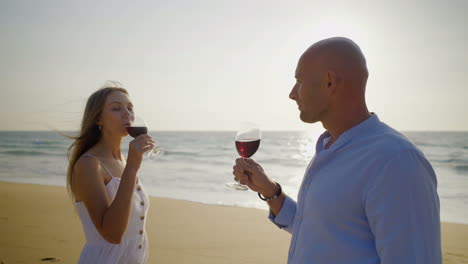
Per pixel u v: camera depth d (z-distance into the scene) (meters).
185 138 68.69
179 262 5.21
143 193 2.52
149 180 16.48
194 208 9.23
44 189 12.39
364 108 1.63
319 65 1.61
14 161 27.75
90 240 2.33
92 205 2.18
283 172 20.84
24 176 18.72
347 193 1.44
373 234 1.37
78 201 2.36
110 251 2.31
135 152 2.19
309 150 40.19
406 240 1.25
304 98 1.66
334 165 1.54
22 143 52.66
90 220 2.33
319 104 1.64
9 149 41.31
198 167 22.67
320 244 1.51
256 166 2.21
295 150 40.38
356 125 1.58
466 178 16.95
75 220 7.57
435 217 1.29
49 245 5.75
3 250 5.46
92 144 2.50
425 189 1.28
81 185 2.22
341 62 1.58
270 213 2.23
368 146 1.46
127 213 2.12
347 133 1.55
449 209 10.31
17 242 5.90
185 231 6.93
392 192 1.30
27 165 24.64
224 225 7.41
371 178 1.38
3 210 8.68
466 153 30.34
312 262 1.52
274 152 37.84
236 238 6.45
